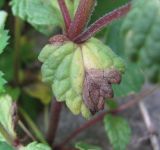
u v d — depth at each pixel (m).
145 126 0.21
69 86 0.14
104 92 0.14
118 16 0.13
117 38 0.18
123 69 0.14
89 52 0.14
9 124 0.15
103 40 0.18
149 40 0.09
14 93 0.19
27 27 0.22
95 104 0.14
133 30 0.09
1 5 0.20
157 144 0.20
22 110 0.19
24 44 0.22
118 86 0.17
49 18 0.15
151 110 0.21
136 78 0.18
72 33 0.14
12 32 0.21
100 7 0.17
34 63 0.22
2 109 0.15
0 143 0.15
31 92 0.20
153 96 0.22
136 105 0.21
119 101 0.21
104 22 0.14
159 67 0.09
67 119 0.21
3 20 0.15
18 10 0.16
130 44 0.09
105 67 0.14
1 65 0.20
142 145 0.20
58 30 0.17
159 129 0.21
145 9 0.09
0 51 0.15
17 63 0.20
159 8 0.09
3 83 0.15
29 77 0.21
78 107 0.14
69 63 0.14
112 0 0.17
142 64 0.09
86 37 0.14
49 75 0.14
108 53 0.14
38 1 0.16
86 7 0.14
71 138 0.19
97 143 0.20
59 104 0.17
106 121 0.17
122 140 0.17
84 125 0.19
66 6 0.15
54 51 0.14
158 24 0.09
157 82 0.09
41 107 0.21
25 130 0.17
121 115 0.21
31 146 0.14
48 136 0.18
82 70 0.14
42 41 0.23
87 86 0.14
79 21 0.14
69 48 0.14
